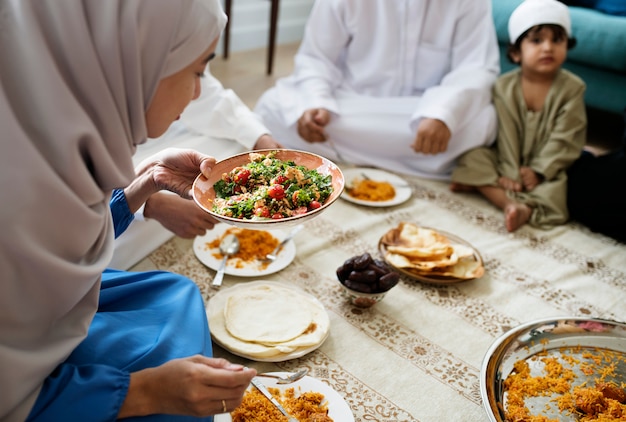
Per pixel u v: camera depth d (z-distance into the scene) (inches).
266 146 79.8
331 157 99.0
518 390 50.8
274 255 69.8
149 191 53.0
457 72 97.3
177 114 41.2
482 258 75.2
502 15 119.5
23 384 35.8
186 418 41.1
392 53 99.7
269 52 144.4
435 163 95.2
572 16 113.7
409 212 85.0
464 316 63.9
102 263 40.4
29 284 36.2
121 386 37.9
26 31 32.6
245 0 159.0
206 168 50.5
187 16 36.3
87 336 42.7
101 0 33.7
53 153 34.8
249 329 55.7
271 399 47.4
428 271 68.1
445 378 55.2
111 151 37.7
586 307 67.6
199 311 48.3
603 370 53.7
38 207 34.5
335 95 102.5
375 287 61.2
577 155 89.6
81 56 33.9
